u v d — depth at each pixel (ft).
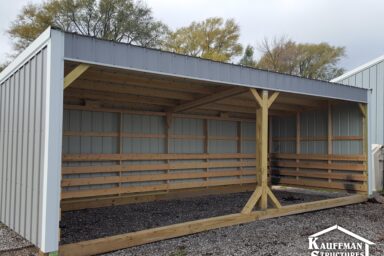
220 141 26.43
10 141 14.89
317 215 18.42
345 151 23.95
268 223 16.14
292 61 82.79
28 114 12.50
